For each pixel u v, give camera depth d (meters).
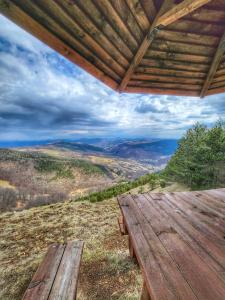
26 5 1.12
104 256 3.94
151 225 1.86
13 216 8.84
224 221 1.90
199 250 1.38
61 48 1.49
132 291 2.77
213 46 2.14
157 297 0.93
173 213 2.18
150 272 1.13
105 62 1.94
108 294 2.79
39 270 1.96
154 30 1.75
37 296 1.58
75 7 1.28
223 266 1.18
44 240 5.64
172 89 2.71
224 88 2.74
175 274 1.10
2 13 1.09
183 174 13.02
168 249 1.39
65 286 1.71
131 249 3.43
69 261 2.14
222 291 0.97
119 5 1.46
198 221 1.92
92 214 8.14
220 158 11.59
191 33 1.95
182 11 1.48
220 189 3.22
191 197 2.81
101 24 1.51
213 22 1.86
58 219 7.75
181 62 2.30
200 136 13.53
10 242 5.63
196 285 1.01
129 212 2.28
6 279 3.60
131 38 1.82
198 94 2.86
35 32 1.27
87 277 3.27
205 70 2.47
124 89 2.51
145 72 2.36
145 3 1.55
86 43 1.60
